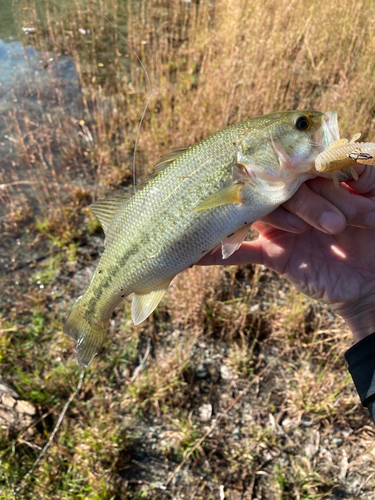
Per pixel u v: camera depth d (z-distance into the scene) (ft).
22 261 2.63
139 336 2.23
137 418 1.93
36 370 2.09
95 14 5.28
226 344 2.18
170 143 3.25
